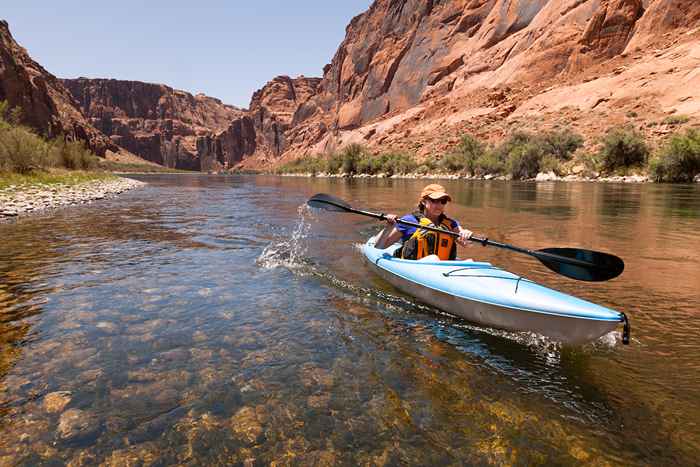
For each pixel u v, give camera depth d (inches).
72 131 5634.8
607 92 2112.5
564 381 108.2
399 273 180.5
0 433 86.6
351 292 179.8
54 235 322.0
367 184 1498.5
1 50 4217.5
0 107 1024.9
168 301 167.5
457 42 4938.5
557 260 154.7
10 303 164.7
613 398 100.4
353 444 84.9
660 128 1568.7
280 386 105.3
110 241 299.4
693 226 360.8
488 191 895.7
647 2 2778.1
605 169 1453.0
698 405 96.7
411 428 89.9
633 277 203.6
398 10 6373.0
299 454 82.0
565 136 1776.6
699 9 2423.7
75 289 182.7
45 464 78.4
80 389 103.0
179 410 95.3
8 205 489.7
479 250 271.7
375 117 5959.6
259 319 148.8
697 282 194.4
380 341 131.6
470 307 145.9
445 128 3348.9
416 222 187.3
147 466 78.3
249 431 88.5
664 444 84.4
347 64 7613.2
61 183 896.3
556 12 3528.5
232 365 115.6
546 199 658.2
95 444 83.9
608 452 82.5
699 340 131.0
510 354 123.4
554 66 3193.9
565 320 121.9
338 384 106.5
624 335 113.7
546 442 85.5
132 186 1229.1
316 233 339.9
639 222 389.1
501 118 2898.6
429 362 118.2
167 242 296.8
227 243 294.2
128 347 126.2
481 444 85.0
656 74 1985.7
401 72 5713.6
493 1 4724.4
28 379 107.4
